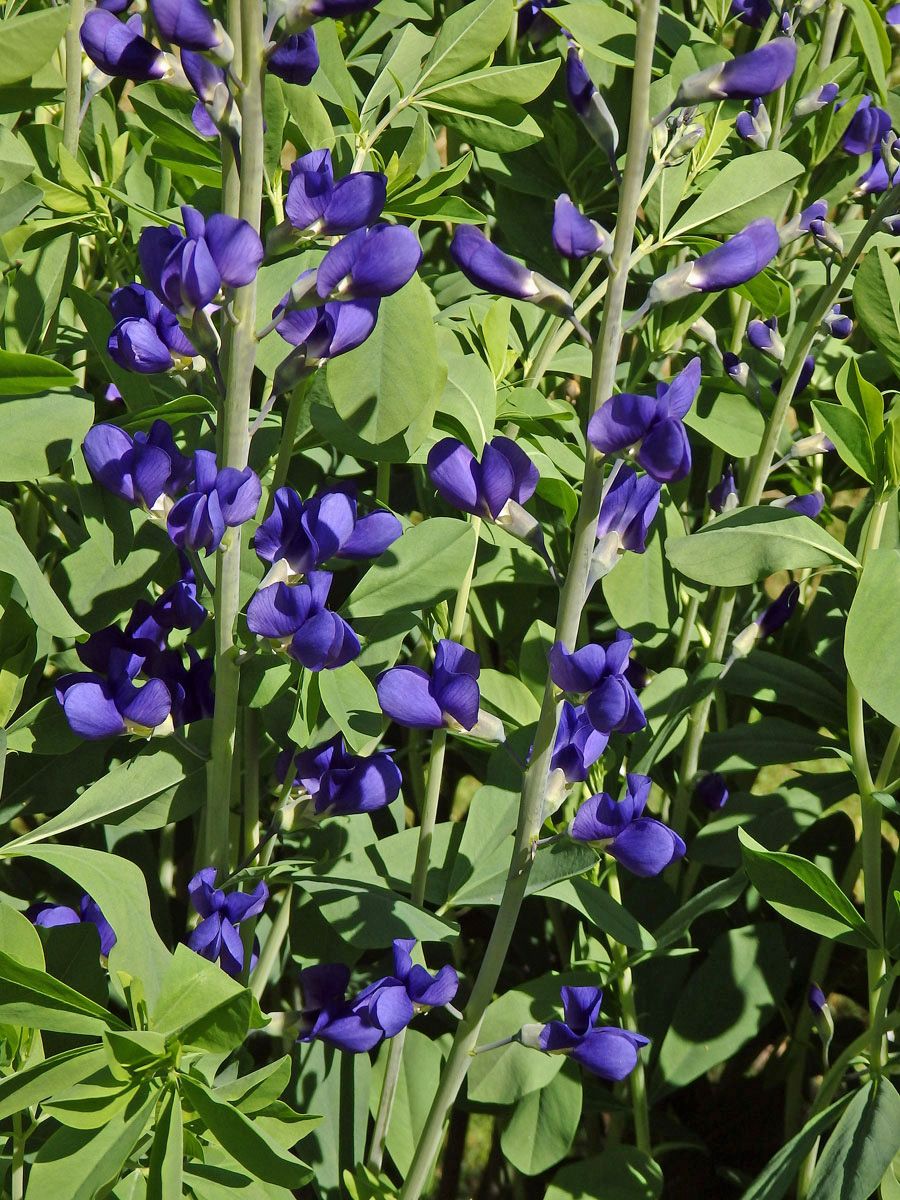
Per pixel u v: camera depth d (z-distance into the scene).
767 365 0.83
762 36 0.80
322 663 0.63
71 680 0.66
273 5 0.60
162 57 0.61
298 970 0.80
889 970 0.71
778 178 0.74
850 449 0.70
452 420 0.70
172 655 0.67
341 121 0.77
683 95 0.60
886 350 0.71
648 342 0.79
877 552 0.68
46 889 0.78
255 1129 0.60
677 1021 0.77
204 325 0.61
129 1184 0.64
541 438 0.76
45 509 0.79
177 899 0.83
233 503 0.62
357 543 0.64
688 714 0.79
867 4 0.74
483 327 0.73
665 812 0.85
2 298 0.69
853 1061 0.73
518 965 0.86
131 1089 0.61
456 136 0.85
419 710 0.63
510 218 0.84
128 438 0.63
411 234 0.61
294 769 0.67
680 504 0.82
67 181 0.70
